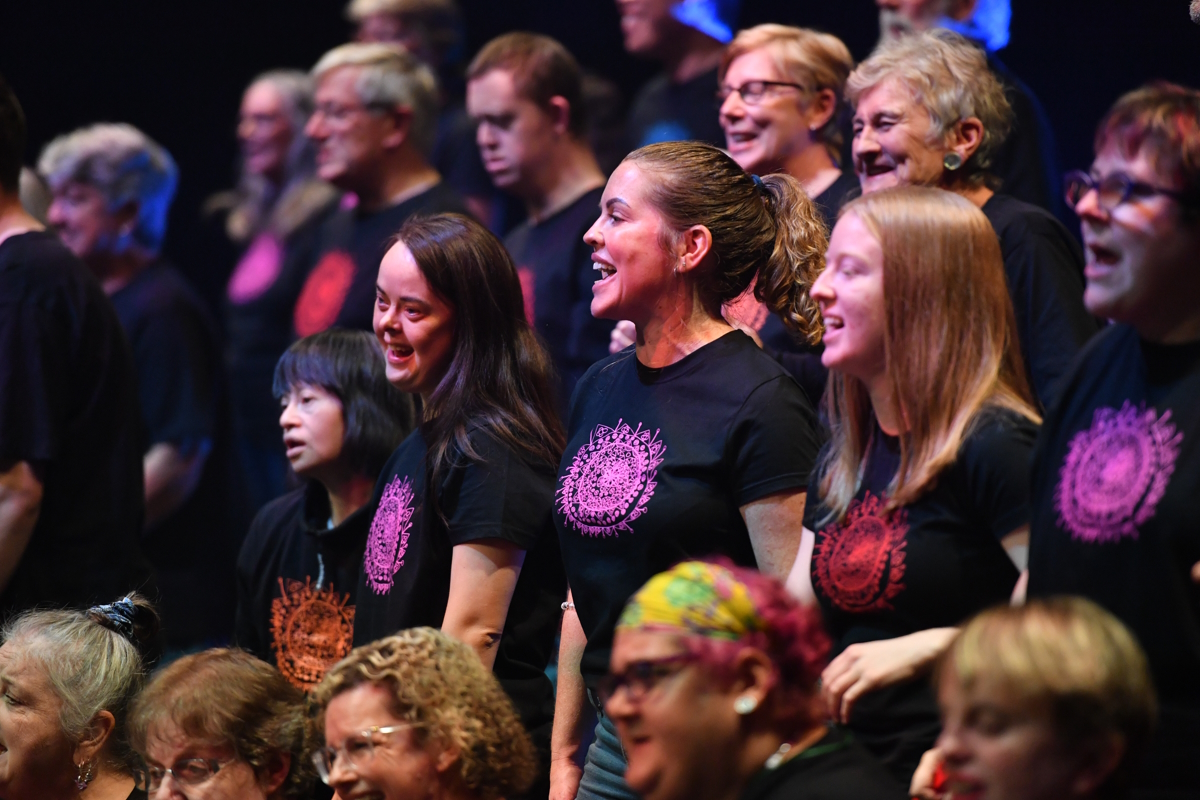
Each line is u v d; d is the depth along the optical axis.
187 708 9.37
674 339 9.62
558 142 16.53
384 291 10.80
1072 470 7.48
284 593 12.23
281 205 21.75
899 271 8.05
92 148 18.22
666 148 9.80
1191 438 7.02
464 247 10.72
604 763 9.45
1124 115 7.27
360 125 17.64
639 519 9.19
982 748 6.20
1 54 28.88
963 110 11.19
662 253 9.52
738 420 9.12
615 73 26.47
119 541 13.25
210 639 19.03
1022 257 10.90
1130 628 7.07
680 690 6.53
